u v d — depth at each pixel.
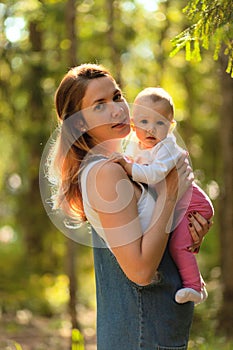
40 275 14.80
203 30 4.39
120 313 3.37
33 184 14.85
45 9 11.42
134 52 13.56
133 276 3.19
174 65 13.79
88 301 14.09
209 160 15.18
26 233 15.15
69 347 9.77
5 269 14.66
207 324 10.31
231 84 10.73
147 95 3.60
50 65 11.99
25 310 13.01
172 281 3.33
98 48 13.03
